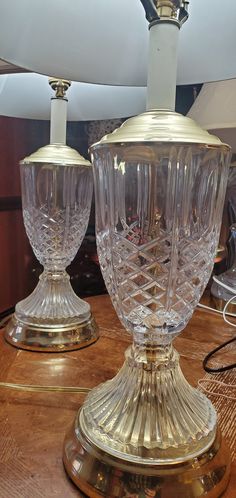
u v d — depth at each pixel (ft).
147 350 1.22
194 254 1.09
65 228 2.01
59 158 1.89
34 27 1.49
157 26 1.06
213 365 1.86
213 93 2.49
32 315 2.04
